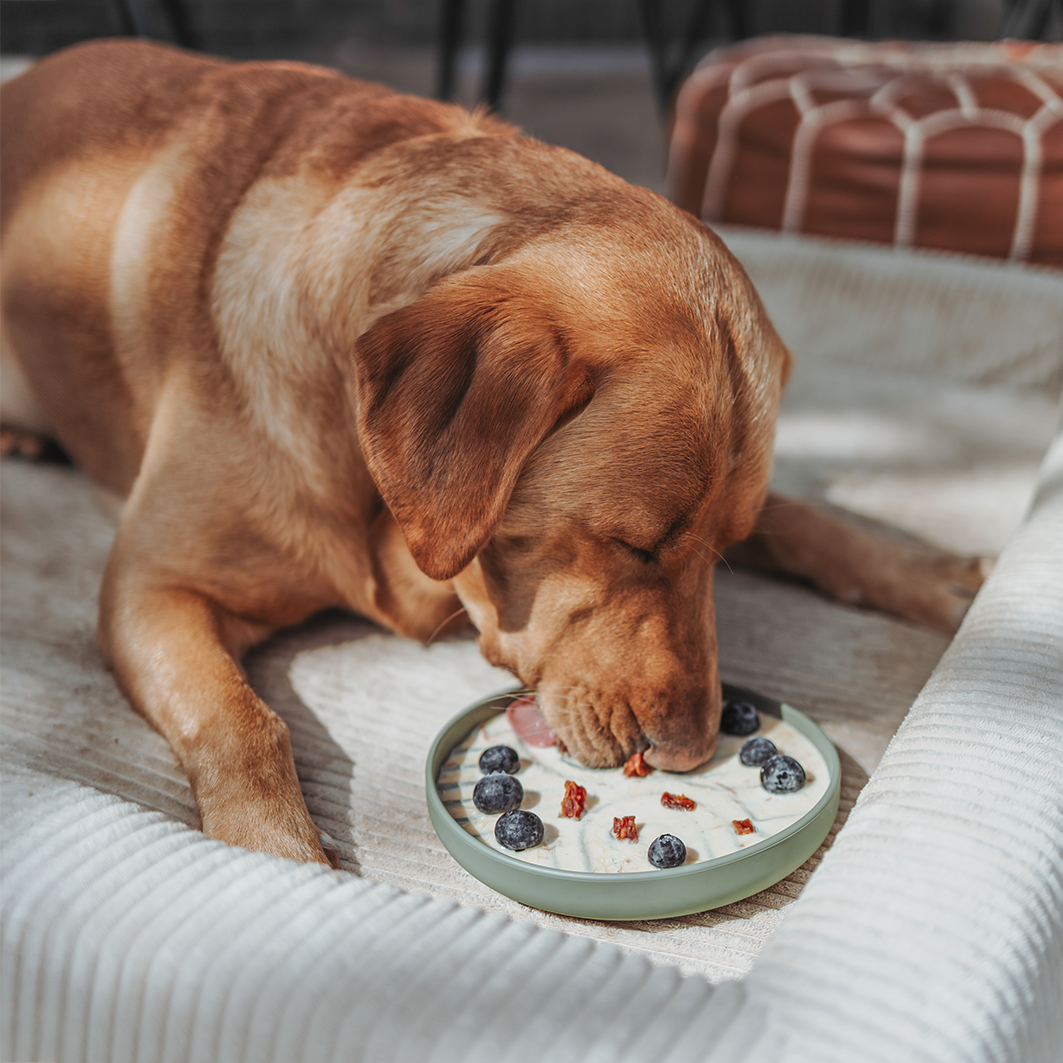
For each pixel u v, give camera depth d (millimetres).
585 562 1436
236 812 1353
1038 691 1283
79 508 2311
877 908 993
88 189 1940
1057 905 1031
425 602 1804
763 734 1575
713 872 1226
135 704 1596
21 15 3629
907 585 2020
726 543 1540
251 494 1669
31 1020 1056
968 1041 869
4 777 1272
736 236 3311
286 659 1847
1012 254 3314
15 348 2203
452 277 1371
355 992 936
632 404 1351
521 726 1579
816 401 2988
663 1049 862
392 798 1508
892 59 4109
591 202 1501
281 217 1693
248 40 10266
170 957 1001
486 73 4617
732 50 4281
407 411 1280
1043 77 3588
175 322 1770
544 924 1276
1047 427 2805
